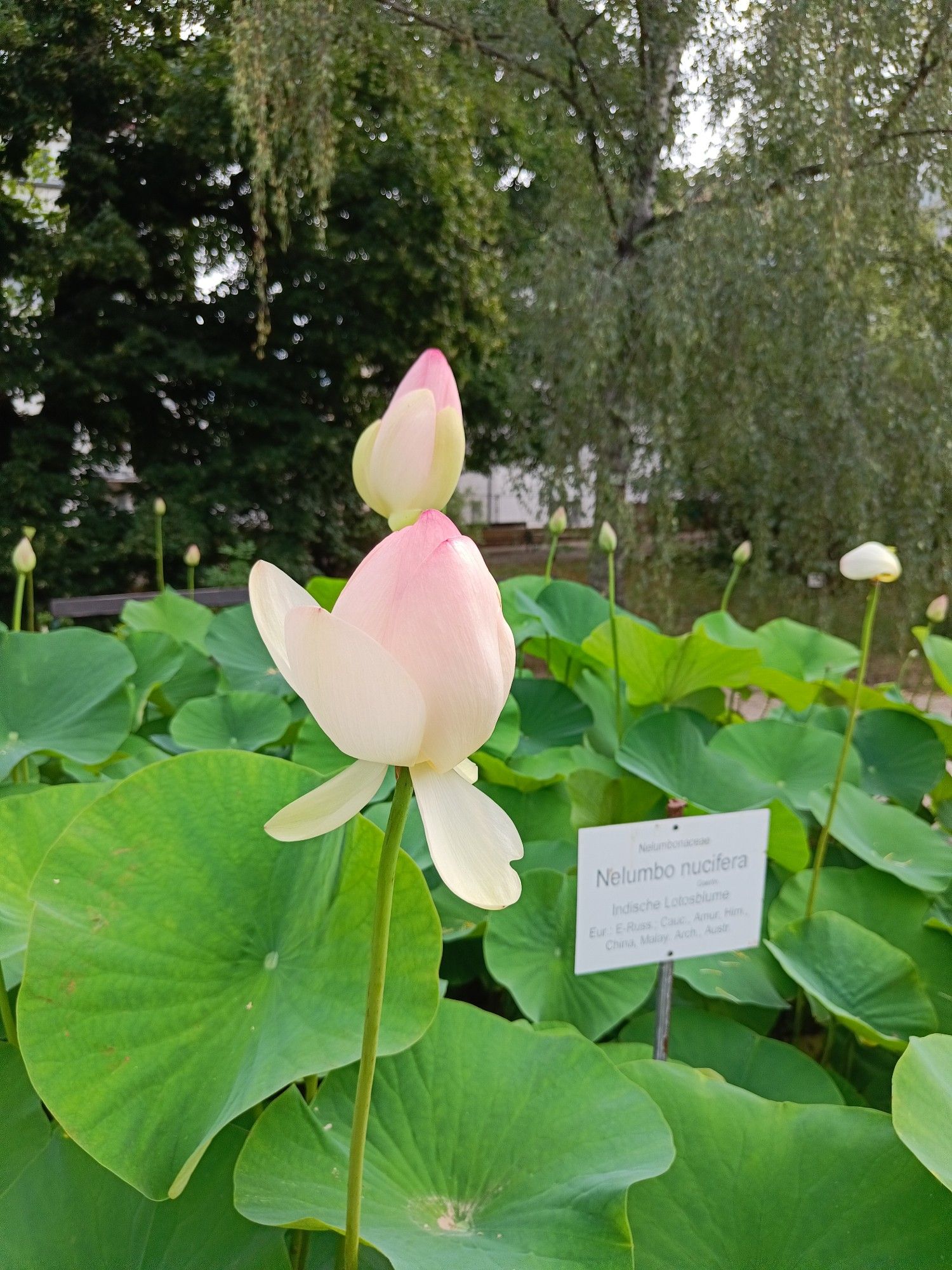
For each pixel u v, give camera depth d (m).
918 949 1.64
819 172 5.12
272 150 5.31
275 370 9.33
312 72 5.01
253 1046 0.85
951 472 5.21
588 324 5.52
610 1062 0.95
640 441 5.93
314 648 0.57
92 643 1.94
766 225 5.04
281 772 0.98
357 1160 0.68
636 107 5.71
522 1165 0.86
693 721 2.28
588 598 2.66
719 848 1.35
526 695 2.34
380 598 0.60
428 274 8.61
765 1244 0.86
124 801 0.89
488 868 0.60
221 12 7.23
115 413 8.70
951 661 2.32
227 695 2.18
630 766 1.84
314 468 9.44
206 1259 0.78
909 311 5.48
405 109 7.08
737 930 1.38
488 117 6.70
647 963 1.36
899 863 1.77
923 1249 0.83
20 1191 0.80
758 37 4.96
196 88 7.73
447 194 8.16
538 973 1.49
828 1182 0.89
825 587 5.69
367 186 8.48
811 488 5.55
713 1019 1.47
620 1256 0.75
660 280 5.25
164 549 8.53
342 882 0.93
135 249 8.09
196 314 9.27
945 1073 0.95
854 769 2.11
